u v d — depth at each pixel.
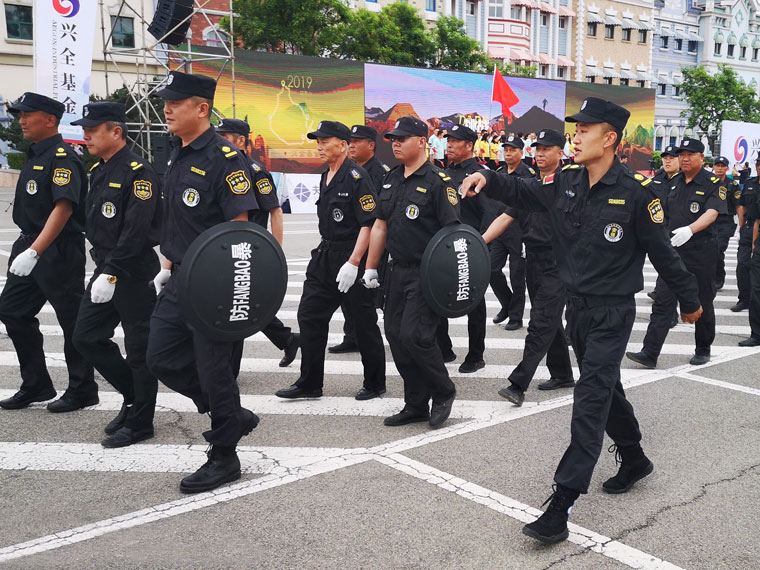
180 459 4.11
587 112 3.32
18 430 4.57
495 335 7.71
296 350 6.28
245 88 22.52
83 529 3.27
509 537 3.21
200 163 3.62
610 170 3.39
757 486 3.81
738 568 2.98
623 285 3.38
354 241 5.10
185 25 16.23
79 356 4.93
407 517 3.39
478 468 3.98
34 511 3.45
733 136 27.98
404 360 4.61
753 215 9.00
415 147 4.43
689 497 3.67
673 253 3.38
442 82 26.81
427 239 4.45
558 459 4.12
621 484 3.71
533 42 43.09
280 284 3.61
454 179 6.26
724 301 10.25
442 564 2.98
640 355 6.31
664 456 4.23
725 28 54.81
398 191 4.52
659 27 51.12
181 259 3.67
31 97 4.56
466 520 3.37
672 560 3.04
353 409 5.07
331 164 5.18
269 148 23.22
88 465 4.02
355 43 27.05
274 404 5.18
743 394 5.48
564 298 5.21
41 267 4.69
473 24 38.91
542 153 5.48
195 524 3.32
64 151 4.66
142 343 4.29
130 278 4.23
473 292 4.43
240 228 3.48
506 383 5.80
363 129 5.98
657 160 39.50
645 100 34.50
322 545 3.12
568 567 2.97
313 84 23.89
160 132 16.67
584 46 46.09
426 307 4.46
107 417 4.84
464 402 5.26
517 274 7.89
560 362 5.60
